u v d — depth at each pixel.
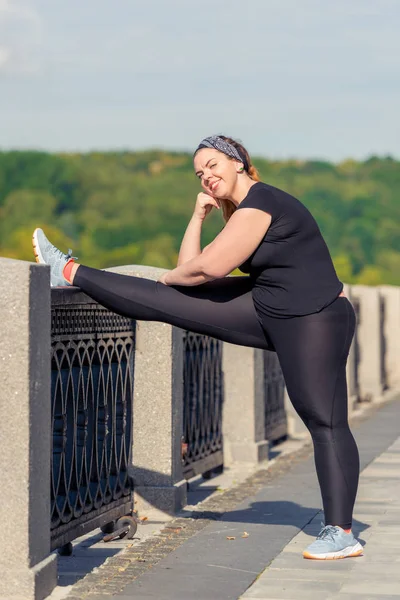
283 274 5.55
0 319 4.80
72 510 5.67
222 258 5.47
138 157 115.62
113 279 5.75
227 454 9.84
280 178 109.12
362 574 5.38
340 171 108.50
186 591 5.07
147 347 7.31
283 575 5.38
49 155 112.88
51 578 5.05
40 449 4.95
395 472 8.98
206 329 5.77
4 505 4.82
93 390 6.03
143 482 7.29
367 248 102.69
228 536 6.42
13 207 111.56
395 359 19.73
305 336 5.57
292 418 12.05
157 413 7.29
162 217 111.75
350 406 14.70
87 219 111.75
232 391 9.87
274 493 8.09
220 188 5.76
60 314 5.47
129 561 5.79
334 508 5.74
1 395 4.80
